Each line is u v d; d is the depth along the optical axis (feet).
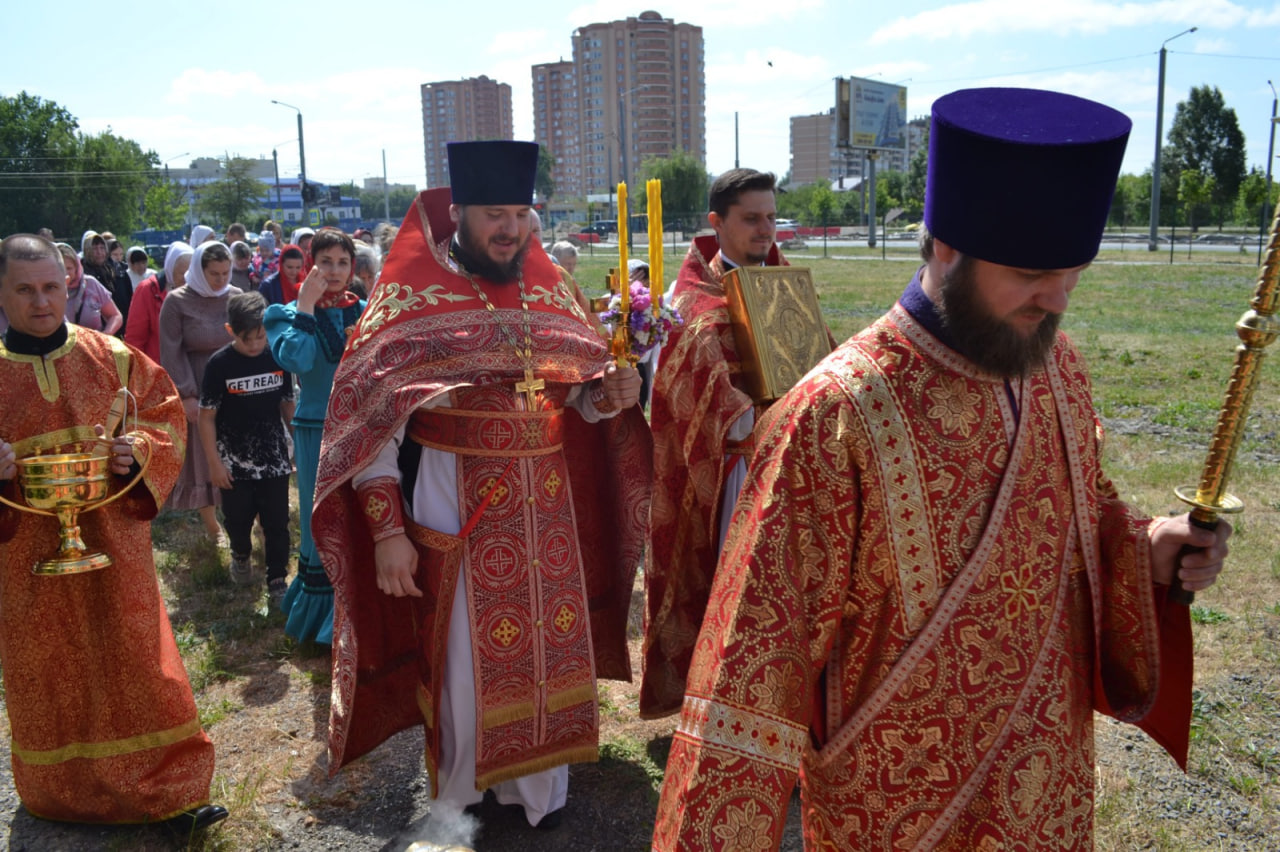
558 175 337.52
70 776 11.86
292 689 16.08
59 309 11.15
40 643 11.44
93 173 239.91
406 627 12.49
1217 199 195.42
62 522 10.85
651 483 13.15
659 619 13.43
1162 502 23.95
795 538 6.07
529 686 11.44
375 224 277.03
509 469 11.27
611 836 11.85
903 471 5.99
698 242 13.84
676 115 305.12
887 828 6.27
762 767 5.80
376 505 10.90
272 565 19.74
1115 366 44.14
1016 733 6.13
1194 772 12.91
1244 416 6.20
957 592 6.01
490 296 11.66
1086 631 6.67
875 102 207.72
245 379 19.15
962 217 5.76
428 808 12.65
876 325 6.42
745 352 12.69
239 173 253.24
